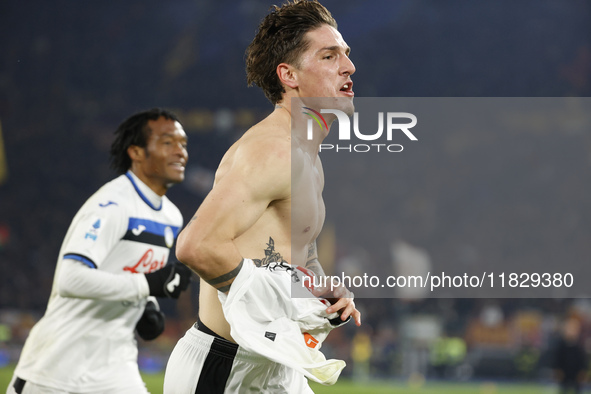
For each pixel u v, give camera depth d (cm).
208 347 464
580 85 5341
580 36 5381
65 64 5522
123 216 705
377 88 5469
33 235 4781
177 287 688
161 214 753
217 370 461
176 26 5588
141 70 5541
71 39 5569
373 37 5500
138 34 5588
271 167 426
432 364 2961
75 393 685
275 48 482
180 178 753
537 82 5381
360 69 5478
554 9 5412
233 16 5566
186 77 5500
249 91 5434
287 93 482
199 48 5544
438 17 5478
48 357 685
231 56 5512
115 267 712
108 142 5322
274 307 434
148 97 5484
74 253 667
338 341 3198
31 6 5550
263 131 454
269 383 468
